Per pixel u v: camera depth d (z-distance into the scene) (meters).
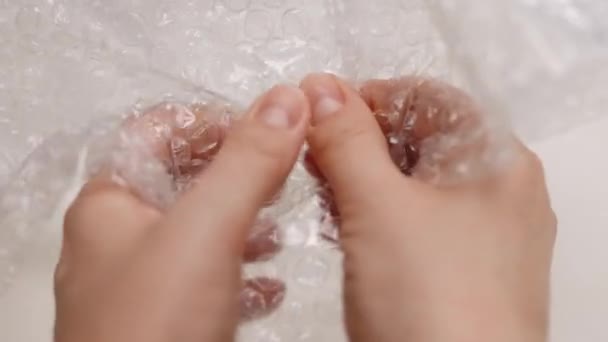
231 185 0.35
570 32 0.46
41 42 0.44
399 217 0.36
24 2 0.45
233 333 0.36
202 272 0.34
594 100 0.45
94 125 0.42
